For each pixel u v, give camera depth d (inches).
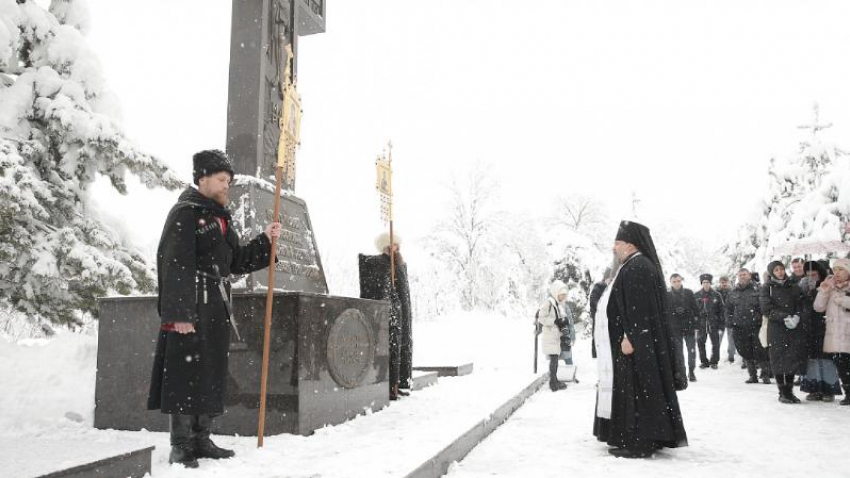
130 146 321.4
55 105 313.1
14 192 275.0
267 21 248.1
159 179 333.4
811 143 800.9
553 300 396.2
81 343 220.8
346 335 200.7
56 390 195.0
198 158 151.1
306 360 175.9
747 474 159.9
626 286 183.2
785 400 309.7
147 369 182.5
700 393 357.1
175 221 139.0
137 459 125.3
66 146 319.3
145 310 184.5
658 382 178.1
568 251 1168.8
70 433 173.2
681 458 178.5
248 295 176.7
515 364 530.9
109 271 305.4
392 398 253.9
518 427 233.9
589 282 1144.8
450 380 357.4
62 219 317.1
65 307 314.7
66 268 300.2
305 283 245.4
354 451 151.5
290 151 254.7
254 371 174.6
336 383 194.1
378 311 228.2
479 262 1311.5
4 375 193.2
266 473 129.6
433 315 1126.4
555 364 387.2
